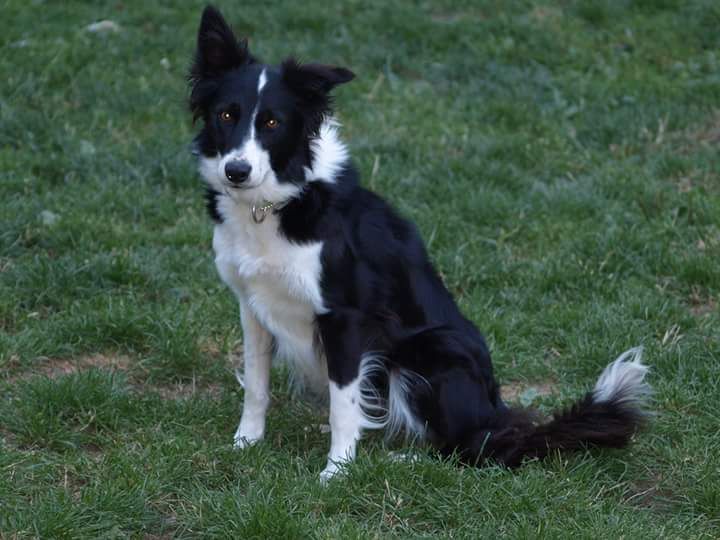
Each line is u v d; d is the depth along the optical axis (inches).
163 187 452.8
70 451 278.7
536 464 271.9
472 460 275.9
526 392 320.2
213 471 268.1
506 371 336.2
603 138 507.8
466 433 277.1
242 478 264.1
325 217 264.1
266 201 259.6
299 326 276.7
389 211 286.8
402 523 248.8
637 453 283.6
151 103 520.7
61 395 296.2
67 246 398.0
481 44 600.1
